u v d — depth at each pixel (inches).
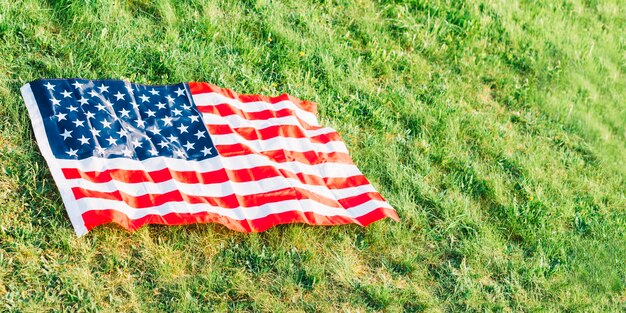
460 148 216.8
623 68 271.4
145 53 208.8
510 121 232.2
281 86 216.4
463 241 194.5
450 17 250.4
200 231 181.0
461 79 237.6
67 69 198.5
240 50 218.4
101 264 172.6
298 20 231.6
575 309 190.2
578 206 212.1
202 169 189.2
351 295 180.1
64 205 175.8
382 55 231.0
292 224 185.8
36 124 185.5
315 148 201.9
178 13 219.9
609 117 248.2
